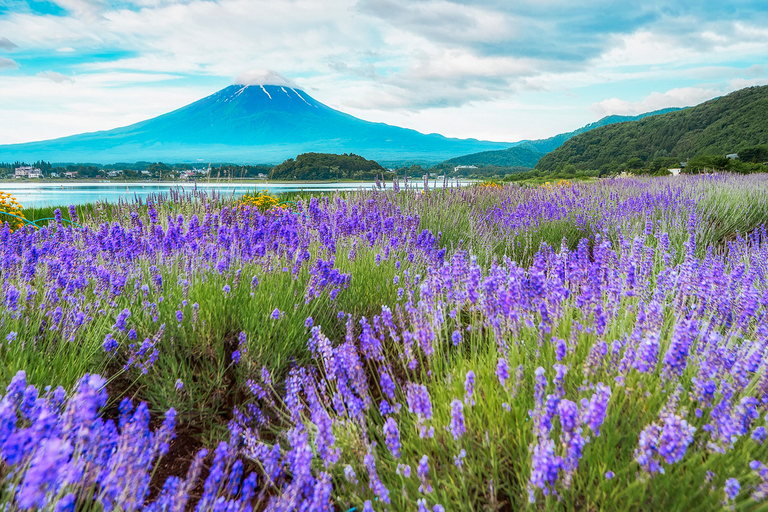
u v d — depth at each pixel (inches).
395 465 65.6
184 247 134.6
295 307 111.7
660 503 54.4
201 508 50.1
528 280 86.7
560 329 89.1
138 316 106.0
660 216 274.8
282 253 142.4
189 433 89.1
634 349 75.0
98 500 46.7
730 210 299.7
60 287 112.0
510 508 60.9
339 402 74.7
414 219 193.2
